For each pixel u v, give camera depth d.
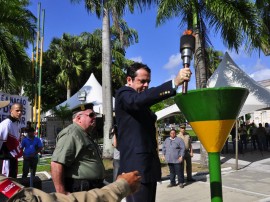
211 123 2.23
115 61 31.17
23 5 21.67
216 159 2.32
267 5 14.93
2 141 5.85
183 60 2.11
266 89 14.83
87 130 3.38
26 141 9.91
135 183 1.96
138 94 2.54
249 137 22.72
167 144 9.64
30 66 19.34
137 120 2.80
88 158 3.27
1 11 17.14
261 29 11.75
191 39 2.10
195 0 12.69
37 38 19.78
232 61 14.87
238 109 2.27
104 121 15.34
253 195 8.47
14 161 6.04
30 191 1.55
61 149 3.14
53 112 23.22
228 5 11.56
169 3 11.70
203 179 10.52
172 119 40.38
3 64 17.02
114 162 7.74
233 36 13.05
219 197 2.32
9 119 5.99
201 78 12.98
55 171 3.10
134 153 2.78
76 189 3.16
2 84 17.52
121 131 2.85
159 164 2.93
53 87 35.62
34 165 9.95
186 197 8.38
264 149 19.62
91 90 21.72
